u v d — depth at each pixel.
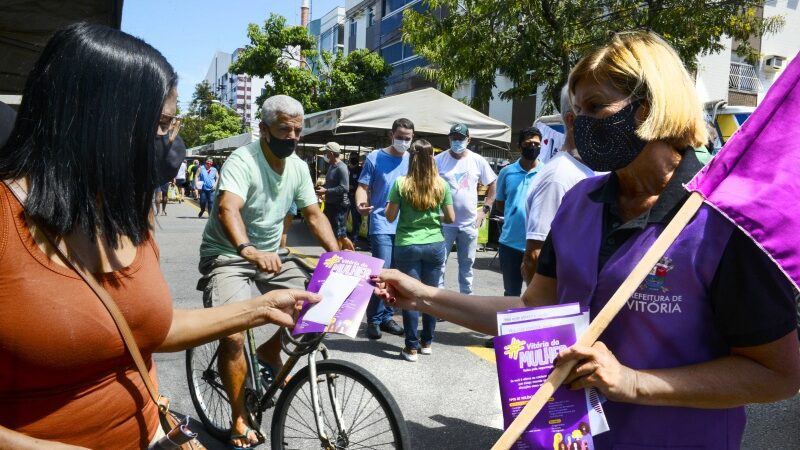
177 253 10.48
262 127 3.29
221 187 3.18
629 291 1.32
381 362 4.92
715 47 12.34
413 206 4.85
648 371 1.31
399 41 27.66
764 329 1.25
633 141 1.42
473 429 3.75
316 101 24.19
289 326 2.05
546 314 1.44
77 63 1.31
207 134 53.75
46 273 1.27
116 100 1.35
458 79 14.17
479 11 12.56
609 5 12.14
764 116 1.34
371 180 5.82
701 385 1.29
